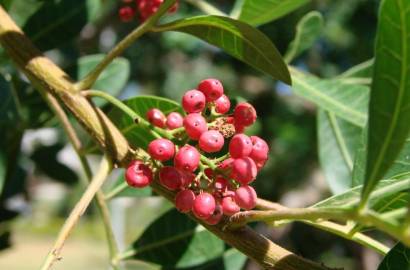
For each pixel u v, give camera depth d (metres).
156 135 0.20
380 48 0.16
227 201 0.19
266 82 0.82
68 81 0.22
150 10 0.27
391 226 0.15
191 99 0.20
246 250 0.19
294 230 0.80
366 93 0.28
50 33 0.30
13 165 0.32
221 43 0.22
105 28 0.66
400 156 0.22
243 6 0.26
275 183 0.85
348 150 0.31
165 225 0.27
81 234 1.98
